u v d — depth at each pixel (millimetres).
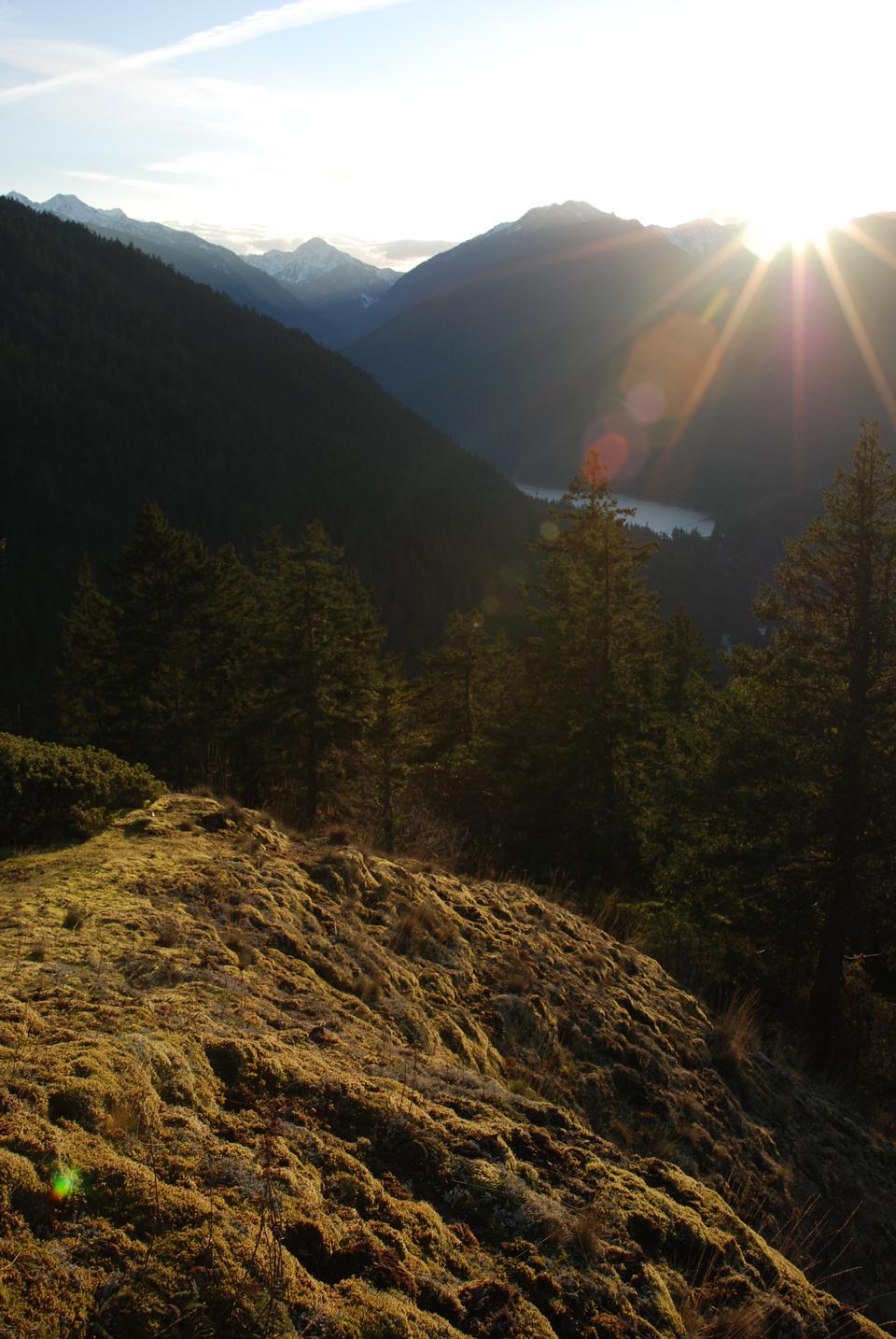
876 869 14039
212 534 123938
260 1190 3088
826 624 15094
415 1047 5562
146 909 5914
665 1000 9078
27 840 7387
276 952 6023
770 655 16281
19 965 4562
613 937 11781
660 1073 7305
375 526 129750
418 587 109562
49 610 91625
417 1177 3770
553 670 20094
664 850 18578
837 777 14695
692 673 29812
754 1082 8281
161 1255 2582
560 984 7980
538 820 19219
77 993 4289
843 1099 10258
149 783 8922
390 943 7219
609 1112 6445
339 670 25844
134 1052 3646
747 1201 6227
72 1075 3303
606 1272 3590
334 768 25578
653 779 19734
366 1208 3375
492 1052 6344
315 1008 5363
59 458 134750
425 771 25969
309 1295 2678
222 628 29422
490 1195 3746
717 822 16281
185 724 26844
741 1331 3660
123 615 28672
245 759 27109
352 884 7984
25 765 7809
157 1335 2332
